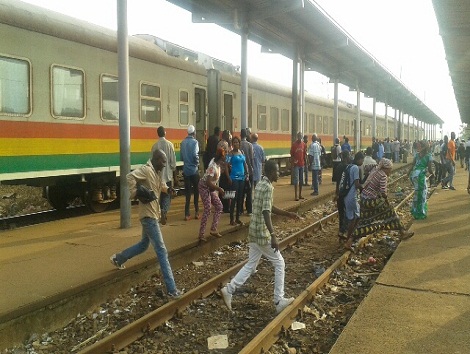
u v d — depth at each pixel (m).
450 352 4.04
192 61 14.41
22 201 12.63
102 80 10.75
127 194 8.76
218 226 9.20
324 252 8.77
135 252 6.06
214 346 4.86
